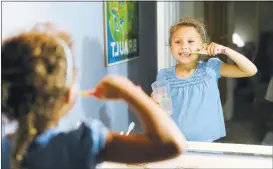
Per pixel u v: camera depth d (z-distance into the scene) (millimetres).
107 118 973
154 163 954
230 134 1034
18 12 860
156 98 1006
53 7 950
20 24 865
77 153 930
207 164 985
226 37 1135
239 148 985
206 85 1058
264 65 1060
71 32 1006
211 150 989
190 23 1084
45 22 924
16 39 857
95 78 1070
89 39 1097
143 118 964
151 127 956
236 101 1056
